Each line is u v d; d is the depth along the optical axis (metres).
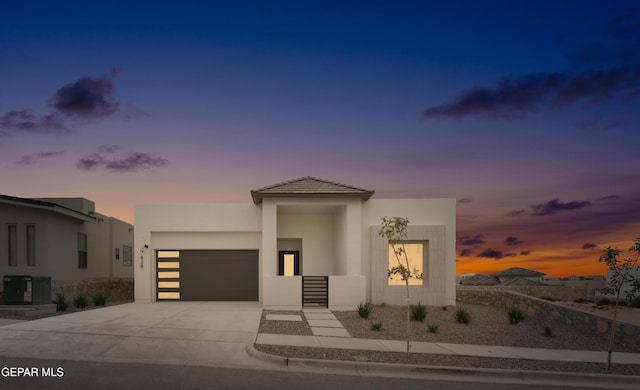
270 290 17.81
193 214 20.70
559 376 9.16
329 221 22.38
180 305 18.81
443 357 10.26
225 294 20.97
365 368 9.14
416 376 8.85
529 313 18.03
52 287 20.05
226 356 9.70
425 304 19.27
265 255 18.86
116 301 24.39
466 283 35.81
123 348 9.96
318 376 8.48
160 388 7.39
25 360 8.80
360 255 19.03
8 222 19.80
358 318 15.80
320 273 22.06
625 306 20.52
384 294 19.20
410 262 19.78
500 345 12.45
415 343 11.86
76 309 17.86
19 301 16.55
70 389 7.16
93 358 9.11
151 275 20.47
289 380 8.10
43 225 19.81
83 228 23.81
